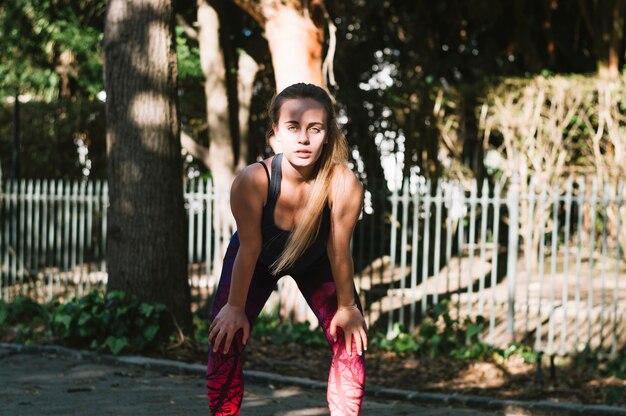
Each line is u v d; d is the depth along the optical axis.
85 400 6.04
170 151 8.25
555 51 16.38
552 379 7.74
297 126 2.97
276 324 9.89
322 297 3.44
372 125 14.27
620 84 12.56
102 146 17.31
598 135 12.66
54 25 13.29
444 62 16.44
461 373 8.04
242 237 3.21
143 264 8.10
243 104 12.70
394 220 9.70
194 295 12.34
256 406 6.10
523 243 14.30
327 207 3.17
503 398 6.98
